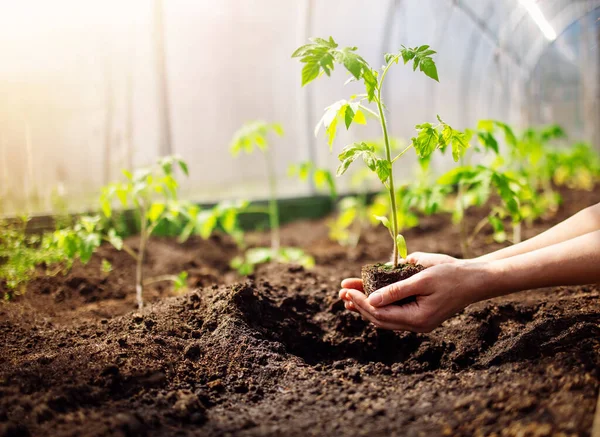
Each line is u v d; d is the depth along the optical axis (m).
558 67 3.00
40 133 1.54
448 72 2.58
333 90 2.22
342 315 0.94
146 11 1.70
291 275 1.18
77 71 1.61
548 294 1.01
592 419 0.63
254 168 2.14
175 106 1.88
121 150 1.73
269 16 1.99
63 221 1.36
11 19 1.45
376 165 0.77
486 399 0.69
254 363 0.81
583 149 2.29
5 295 1.01
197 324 0.90
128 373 0.75
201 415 0.70
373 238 1.93
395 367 0.82
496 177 1.01
